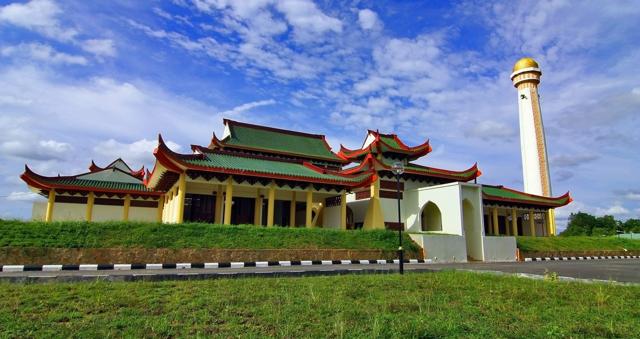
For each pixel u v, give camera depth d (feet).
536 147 189.57
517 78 198.49
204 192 107.45
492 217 171.12
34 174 112.98
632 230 272.10
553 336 25.80
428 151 146.92
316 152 151.53
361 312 31.24
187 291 38.09
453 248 102.47
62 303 32.14
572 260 120.78
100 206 127.44
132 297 34.63
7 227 69.82
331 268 70.69
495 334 26.14
